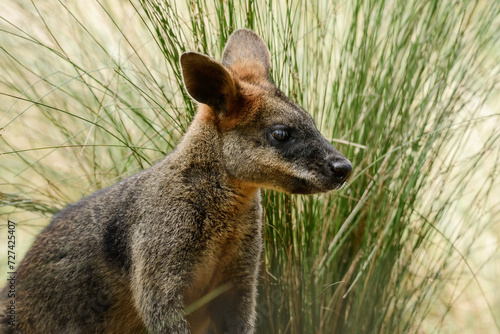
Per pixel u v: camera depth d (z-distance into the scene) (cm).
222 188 677
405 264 784
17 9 952
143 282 659
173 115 844
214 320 721
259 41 742
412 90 787
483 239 1004
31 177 967
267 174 674
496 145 866
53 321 700
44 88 930
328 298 755
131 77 898
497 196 1016
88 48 954
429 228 782
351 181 725
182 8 909
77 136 891
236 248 693
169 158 689
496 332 902
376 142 773
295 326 742
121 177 848
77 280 692
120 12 1010
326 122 787
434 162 829
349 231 736
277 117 675
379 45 802
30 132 952
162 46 775
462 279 960
